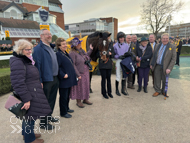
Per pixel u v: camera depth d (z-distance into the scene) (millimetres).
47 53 2312
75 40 2969
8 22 26297
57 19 43938
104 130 2463
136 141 2158
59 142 2178
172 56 3615
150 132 2373
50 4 42844
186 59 10898
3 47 11453
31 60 1946
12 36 24328
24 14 32938
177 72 6793
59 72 2582
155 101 3646
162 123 2631
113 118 2861
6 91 4617
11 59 1786
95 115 3008
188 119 2734
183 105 3342
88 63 3256
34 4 37938
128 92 4410
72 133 2402
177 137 2227
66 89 2801
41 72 2264
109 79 3895
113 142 2148
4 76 4551
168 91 4316
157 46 3922
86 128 2541
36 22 30562
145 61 4105
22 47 1782
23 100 1760
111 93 4355
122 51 3914
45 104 2004
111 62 3799
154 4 26969
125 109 3244
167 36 3596
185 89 4434
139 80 4363
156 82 3988
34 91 1896
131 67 3814
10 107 1729
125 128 2504
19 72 1729
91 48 3555
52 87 2566
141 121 2721
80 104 3432
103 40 3332
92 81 5922
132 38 4770
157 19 27688
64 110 2914
